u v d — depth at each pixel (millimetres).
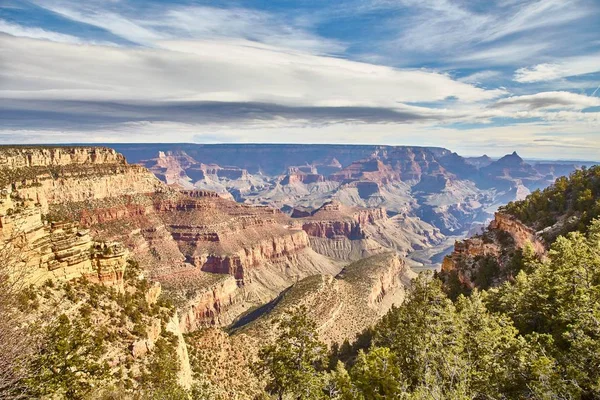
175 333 49625
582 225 65938
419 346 37750
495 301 52688
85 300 39406
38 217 38562
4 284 24469
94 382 30203
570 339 30547
